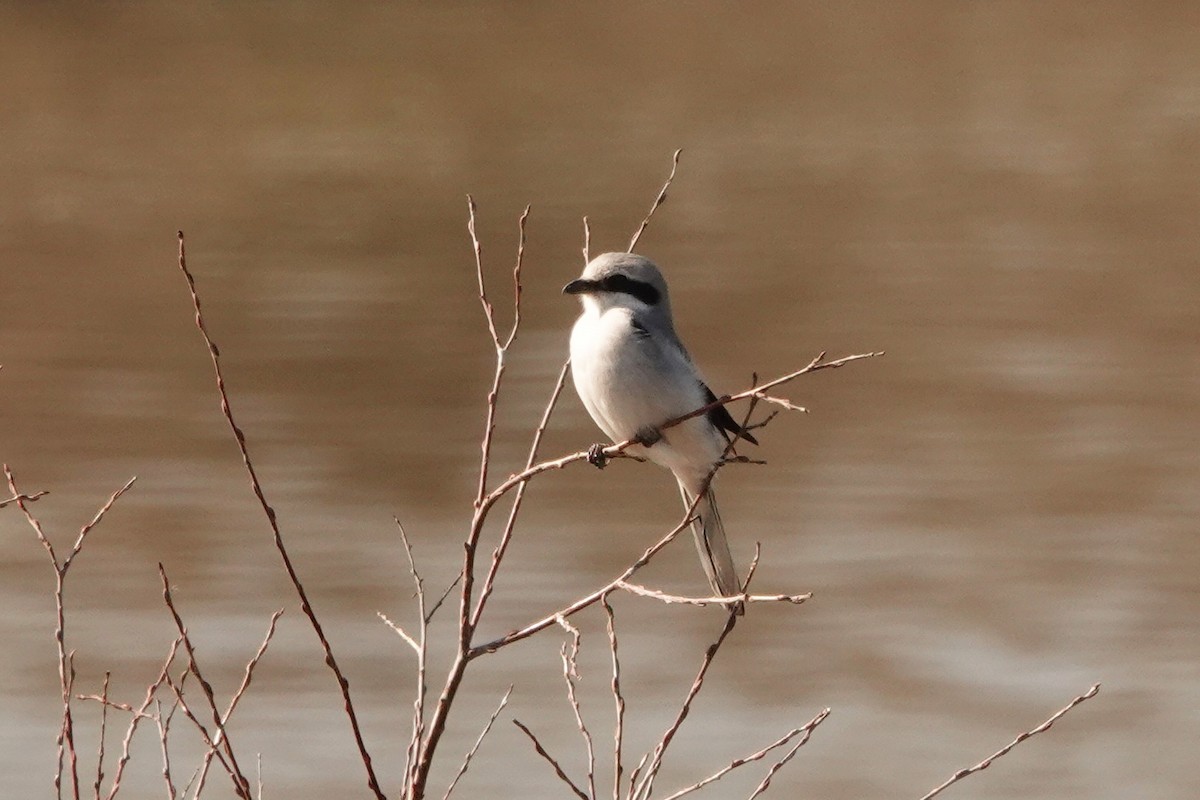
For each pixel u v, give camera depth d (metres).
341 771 12.13
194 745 12.43
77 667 13.54
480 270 6.20
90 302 23.80
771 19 48.12
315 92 38.03
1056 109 37.03
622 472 17.69
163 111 36.12
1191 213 28.59
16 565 15.42
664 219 28.39
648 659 13.84
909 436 18.53
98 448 18.31
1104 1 50.47
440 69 40.34
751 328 22.72
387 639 14.09
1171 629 14.23
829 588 15.05
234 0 48.00
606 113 36.41
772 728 12.85
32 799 11.70
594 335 8.05
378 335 22.45
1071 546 15.68
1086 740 12.67
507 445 18.61
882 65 41.97
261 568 15.37
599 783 12.11
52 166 31.88
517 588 15.00
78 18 45.00
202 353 21.64
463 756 12.41
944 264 25.77
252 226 27.98
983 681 13.55
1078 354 21.38
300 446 18.44
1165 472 17.45
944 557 15.55
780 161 32.62
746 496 16.97
